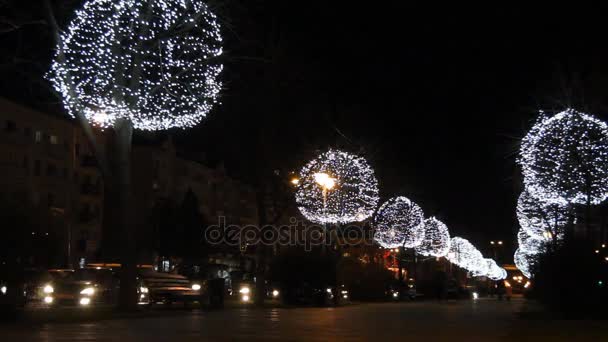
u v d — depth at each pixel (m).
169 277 31.59
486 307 35.25
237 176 38.69
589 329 18.56
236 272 46.69
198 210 67.44
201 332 16.59
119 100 17.69
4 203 19.69
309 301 37.16
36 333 15.70
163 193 75.00
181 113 18.53
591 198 19.61
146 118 18.28
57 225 21.66
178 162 79.31
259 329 17.84
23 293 22.09
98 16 17.34
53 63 18.20
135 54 17.84
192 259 65.00
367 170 33.06
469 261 63.94
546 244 25.17
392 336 16.44
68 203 64.94
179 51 18.44
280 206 36.31
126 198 23.98
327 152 33.62
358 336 16.33
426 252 51.12
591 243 24.06
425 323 21.14
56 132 63.41
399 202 44.06
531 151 20.23
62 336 14.97
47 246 20.42
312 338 15.59
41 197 60.28
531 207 26.78
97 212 69.00
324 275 37.88
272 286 39.34
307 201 32.84
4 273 18.91
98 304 31.16
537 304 28.75
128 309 23.97
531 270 29.38
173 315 23.80
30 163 58.94
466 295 61.41
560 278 23.47
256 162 35.06
